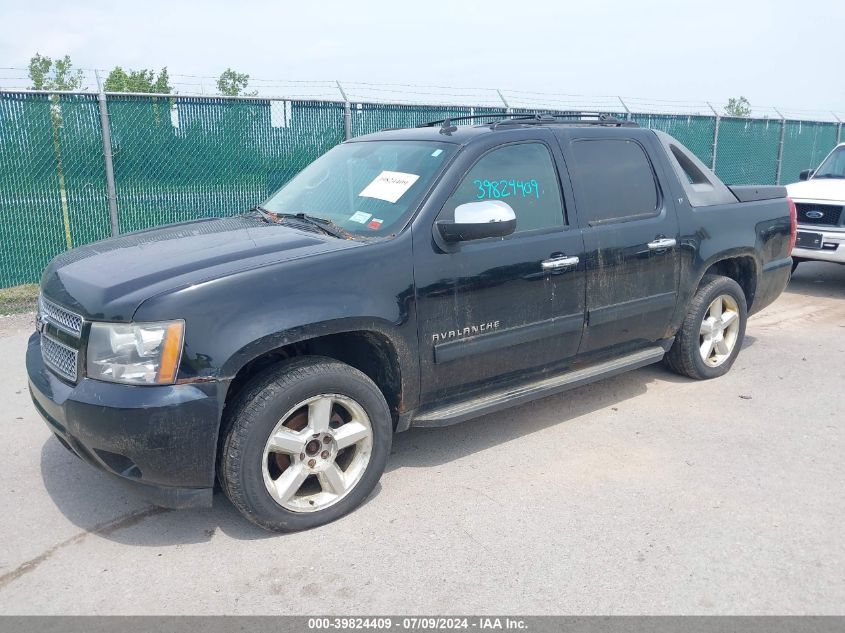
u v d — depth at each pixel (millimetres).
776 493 3781
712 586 3004
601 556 3221
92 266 3553
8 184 7797
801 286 9234
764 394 5246
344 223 3924
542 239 4129
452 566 3160
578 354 4492
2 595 2994
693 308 5191
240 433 3188
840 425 4684
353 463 3613
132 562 3225
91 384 3115
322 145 9688
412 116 10406
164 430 3031
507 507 3660
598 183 4512
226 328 3111
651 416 4844
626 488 3848
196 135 8742
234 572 3141
